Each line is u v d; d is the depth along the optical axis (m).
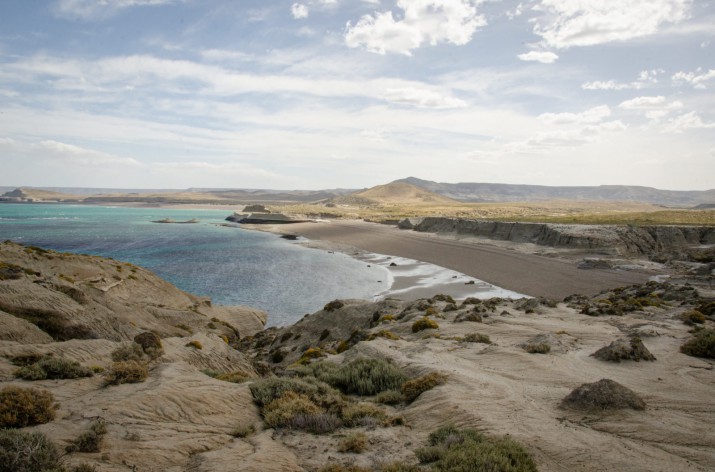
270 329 40.69
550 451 9.10
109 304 30.64
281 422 11.17
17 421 8.53
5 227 142.50
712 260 63.97
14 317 19.12
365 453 9.48
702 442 9.45
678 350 18.67
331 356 22.34
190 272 67.50
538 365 16.52
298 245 107.94
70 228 144.00
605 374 15.34
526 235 96.81
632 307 30.81
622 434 10.03
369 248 101.12
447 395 12.74
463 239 110.31
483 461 8.09
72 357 14.05
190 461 8.59
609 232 82.81
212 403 11.58
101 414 9.53
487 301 36.94
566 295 49.28
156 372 13.21
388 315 32.47
